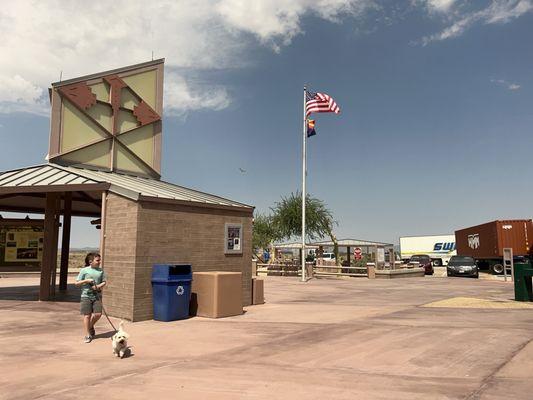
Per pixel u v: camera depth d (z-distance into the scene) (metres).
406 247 63.66
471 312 13.41
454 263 37.66
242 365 7.44
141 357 8.07
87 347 8.91
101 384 6.45
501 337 9.33
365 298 18.42
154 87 19.56
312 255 60.34
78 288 20.23
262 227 55.81
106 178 15.04
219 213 14.90
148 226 12.62
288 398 5.78
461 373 6.81
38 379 6.72
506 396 5.73
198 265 14.00
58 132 16.42
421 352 8.15
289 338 9.62
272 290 22.33
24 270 20.23
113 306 12.67
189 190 18.11
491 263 41.44
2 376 6.88
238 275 13.42
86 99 17.27
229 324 11.62
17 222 20.33
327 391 6.04
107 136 17.84
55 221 16.48
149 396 5.90
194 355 8.19
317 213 41.75
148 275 12.50
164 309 12.16
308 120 30.53
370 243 41.53
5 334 10.20
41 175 15.12
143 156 18.94
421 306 15.20
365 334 9.89
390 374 6.82
